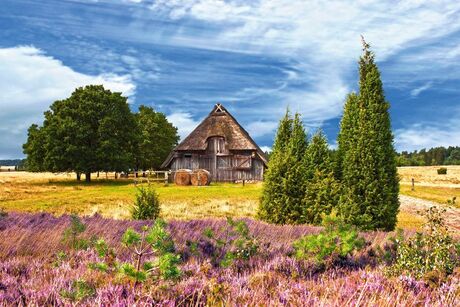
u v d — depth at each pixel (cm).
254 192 3703
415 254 555
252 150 5266
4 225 922
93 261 554
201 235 830
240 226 697
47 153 5822
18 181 6122
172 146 8750
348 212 1452
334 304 345
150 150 7975
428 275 463
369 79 1501
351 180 1479
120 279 389
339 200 1477
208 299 350
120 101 6400
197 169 4903
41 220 1004
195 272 491
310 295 368
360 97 1523
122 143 6419
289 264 540
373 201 1435
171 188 4241
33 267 526
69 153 5803
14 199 3153
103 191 3972
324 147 1655
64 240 730
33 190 4156
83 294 351
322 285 428
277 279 467
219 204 2744
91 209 2448
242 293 381
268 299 365
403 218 2234
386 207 1419
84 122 5978
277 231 989
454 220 2277
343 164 1527
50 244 732
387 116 1491
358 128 1513
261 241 725
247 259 609
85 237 790
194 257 618
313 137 1662
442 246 554
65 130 5816
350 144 1509
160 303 342
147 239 380
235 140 5306
